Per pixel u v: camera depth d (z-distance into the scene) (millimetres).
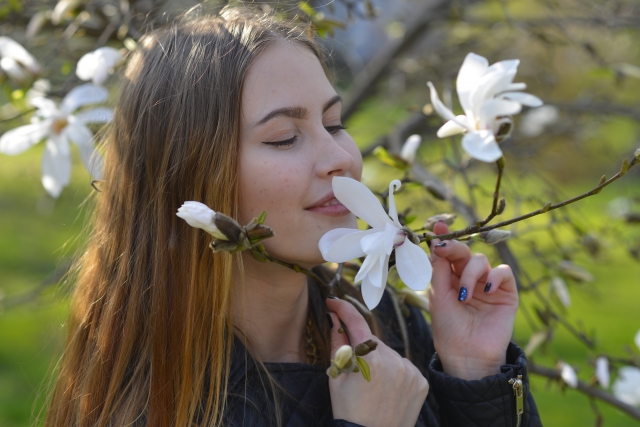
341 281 1512
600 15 2930
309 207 1150
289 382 1235
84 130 1596
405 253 1038
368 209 1042
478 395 1254
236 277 1250
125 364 1221
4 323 5004
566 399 4227
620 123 5117
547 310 1901
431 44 3875
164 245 1209
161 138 1215
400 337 1526
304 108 1152
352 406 1169
